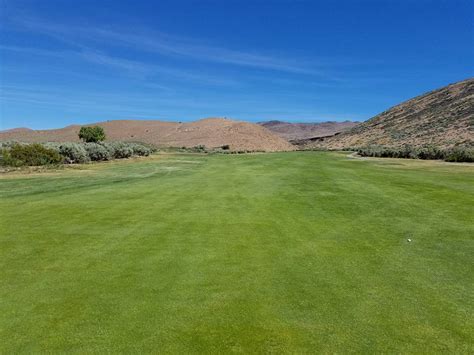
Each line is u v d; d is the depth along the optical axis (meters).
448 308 4.35
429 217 9.02
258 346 3.57
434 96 98.44
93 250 6.34
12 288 4.82
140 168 22.75
